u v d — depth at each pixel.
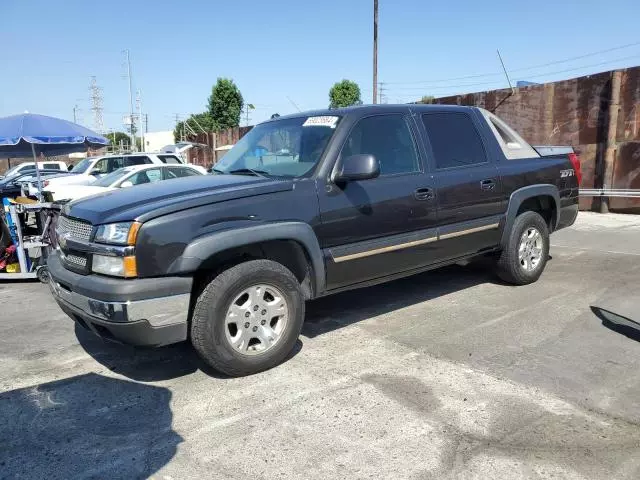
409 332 4.57
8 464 2.81
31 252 8.63
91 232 3.56
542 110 12.72
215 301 3.51
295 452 2.85
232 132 26.44
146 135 62.50
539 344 4.23
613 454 2.76
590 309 5.05
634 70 10.95
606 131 11.49
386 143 4.55
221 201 3.61
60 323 5.18
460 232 4.98
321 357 4.08
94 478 2.68
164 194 3.74
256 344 3.82
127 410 3.36
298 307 3.91
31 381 3.83
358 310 5.21
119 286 3.29
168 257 3.37
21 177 16.97
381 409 3.27
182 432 3.08
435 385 3.57
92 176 14.68
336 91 47.91
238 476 2.66
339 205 4.09
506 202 5.43
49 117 7.99
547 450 2.81
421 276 6.42
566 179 6.18
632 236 8.88
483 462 2.71
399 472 2.65
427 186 4.68
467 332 4.54
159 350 4.34
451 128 5.12
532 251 5.87
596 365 3.82
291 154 4.41
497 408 3.24
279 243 3.93
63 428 3.16
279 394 3.50
